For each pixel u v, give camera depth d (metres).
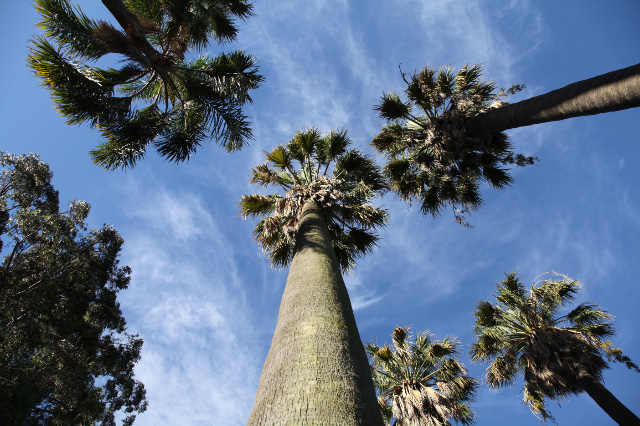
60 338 13.11
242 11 9.14
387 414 10.44
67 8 7.35
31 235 12.88
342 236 9.67
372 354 11.29
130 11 7.75
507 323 11.06
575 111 5.21
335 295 3.69
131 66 8.55
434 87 10.02
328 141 10.09
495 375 11.06
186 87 9.41
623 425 7.89
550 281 10.95
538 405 9.78
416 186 11.85
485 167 10.89
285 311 3.51
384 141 11.59
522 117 6.58
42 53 7.17
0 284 11.43
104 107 8.17
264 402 2.34
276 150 9.88
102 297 16.58
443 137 9.25
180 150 9.60
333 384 2.35
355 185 9.95
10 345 11.17
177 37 8.45
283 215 8.73
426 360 10.54
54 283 12.68
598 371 9.21
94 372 15.26
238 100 9.26
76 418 13.07
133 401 17.14
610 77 4.64
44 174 14.54
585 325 10.36
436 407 8.56
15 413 9.84
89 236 15.98
